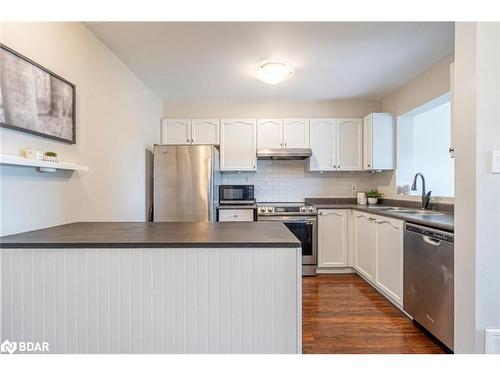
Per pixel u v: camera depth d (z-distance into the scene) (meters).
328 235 3.58
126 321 1.29
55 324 1.28
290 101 4.04
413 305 2.18
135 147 3.04
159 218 3.20
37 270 1.27
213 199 3.30
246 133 3.87
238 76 3.11
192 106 4.05
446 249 1.80
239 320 1.31
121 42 2.32
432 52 2.52
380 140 3.58
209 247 1.29
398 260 2.42
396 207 3.37
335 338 2.04
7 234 1.43
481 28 1.38
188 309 1.30
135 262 1.29
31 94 1.52
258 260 1.30
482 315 1.40
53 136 1.69
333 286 3.12
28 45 1.52
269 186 4.14
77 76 1.98
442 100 2.81
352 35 2.22
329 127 3.85
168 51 2.49
